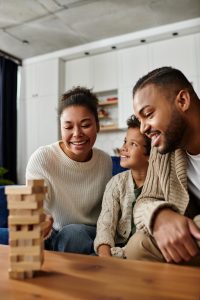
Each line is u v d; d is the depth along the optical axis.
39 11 3.42
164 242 0.69
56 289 0.52
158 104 0.84
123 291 0.51
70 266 0.65
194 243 0.67
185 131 0.89
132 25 3.74
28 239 0.58
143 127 0.88
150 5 3.29
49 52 4.52
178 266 0.64
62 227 1.30
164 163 0.96
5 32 3.89
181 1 3.22
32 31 3.87
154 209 0.73
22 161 4.62
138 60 4.03
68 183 1.32
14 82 4.54
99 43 4.14
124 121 4.02
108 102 4.23
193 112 0.88
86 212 1.36
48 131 4.45
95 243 1.10
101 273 0.60
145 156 1.20
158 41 3.93
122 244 1.19
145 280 0.56
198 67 3.67
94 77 4.32
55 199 1.31
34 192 0.57
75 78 4.47
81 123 1.27
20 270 0.57
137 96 0.87
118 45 4.06
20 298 0.49
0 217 1.35
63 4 3.27
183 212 0.89
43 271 0.62
